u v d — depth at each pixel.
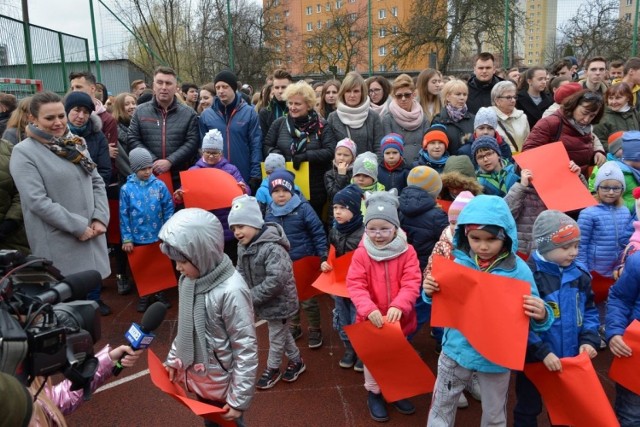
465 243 2.69
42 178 3.61
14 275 1.52
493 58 5.59
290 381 3.58
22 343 1.23
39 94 3.62
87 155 3.90
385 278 3.13
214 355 2.40
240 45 20.89
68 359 1.44
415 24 20.67
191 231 2.27
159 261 4.73
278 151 5.06
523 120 5.07
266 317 3.43
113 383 3.65
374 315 2.89
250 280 3.42
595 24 17.06
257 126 5.36
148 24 20.83
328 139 4.93
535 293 2.50
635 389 2.53
